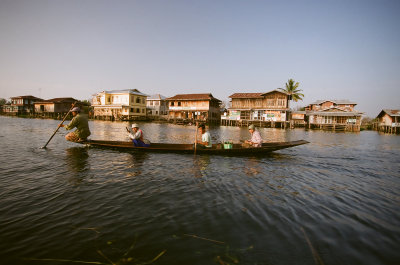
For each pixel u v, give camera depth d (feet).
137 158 27.17
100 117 170.50
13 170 20.49
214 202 14.56
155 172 21.22
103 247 9.53
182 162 25.80
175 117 154.51
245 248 9.78
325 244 10.28
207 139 31.17
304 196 16.26
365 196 16.74
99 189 16.26
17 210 12.59
